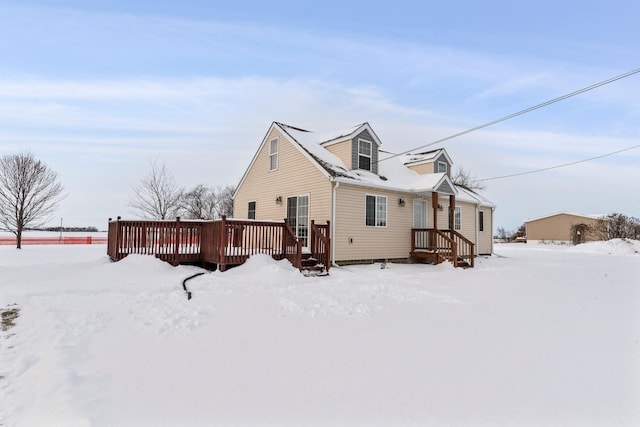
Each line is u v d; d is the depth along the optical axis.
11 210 20.08
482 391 2.94
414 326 5.01
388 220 13.91
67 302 6.08
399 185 14.43
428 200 15.87
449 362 3.61
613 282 9.77
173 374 3.25
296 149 13.66
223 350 3.93
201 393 2.86
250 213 16.36
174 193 26.14
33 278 7.93
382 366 3.48
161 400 2.72
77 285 7.22
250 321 5.17
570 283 9.48
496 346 4.13
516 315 5.71
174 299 6.32
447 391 2.93
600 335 4.62
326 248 10.69
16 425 2.35
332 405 2.67
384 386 3.02
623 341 4.36
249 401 2.73
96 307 5.77
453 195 14.95
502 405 2.69
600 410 2.62
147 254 9.45
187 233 9.98
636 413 2.57
